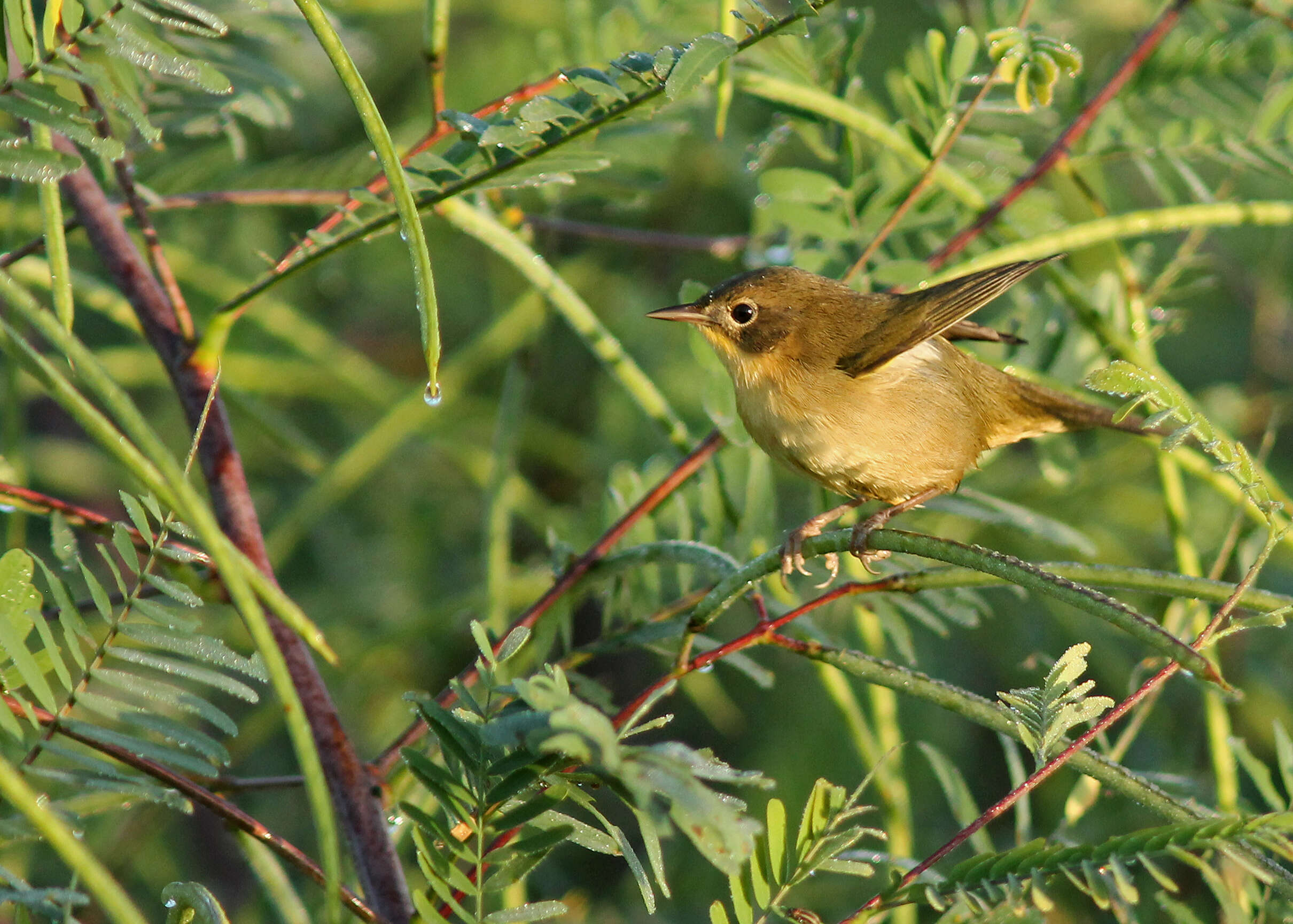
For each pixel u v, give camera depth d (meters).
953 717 10.05
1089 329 8.16
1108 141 8.11
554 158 5.51
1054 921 8.52
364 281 12.16
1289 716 8.97
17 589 4.27
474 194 7.00
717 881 9.61
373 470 11.86
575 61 8.70
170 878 9.55
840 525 8.49
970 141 7.86
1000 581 5.05
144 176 8.66
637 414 11.38
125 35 4.76
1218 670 3.99
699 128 10.15
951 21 9.38
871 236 7.92
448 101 11.23
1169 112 8.35
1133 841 4.20
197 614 4.50
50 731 4.10
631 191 9.30
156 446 3.32
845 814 4.51
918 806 9.67
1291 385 11.46
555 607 6.59
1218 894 4.05
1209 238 11.04
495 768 4.09
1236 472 4.29
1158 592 4.85
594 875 9.91
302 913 4.35
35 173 4.50
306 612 10.92
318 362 10.66
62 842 3.08
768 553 4.78
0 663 4.30
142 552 5.25
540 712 3.78
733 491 7.62
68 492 10.73
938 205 7.87
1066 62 5.78
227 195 6.93
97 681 4.25
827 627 9.82
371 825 5.26
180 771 5.38
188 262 9.89
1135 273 8.56
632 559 6.39
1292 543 7.11
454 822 4.27
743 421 7.79
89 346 11.13
